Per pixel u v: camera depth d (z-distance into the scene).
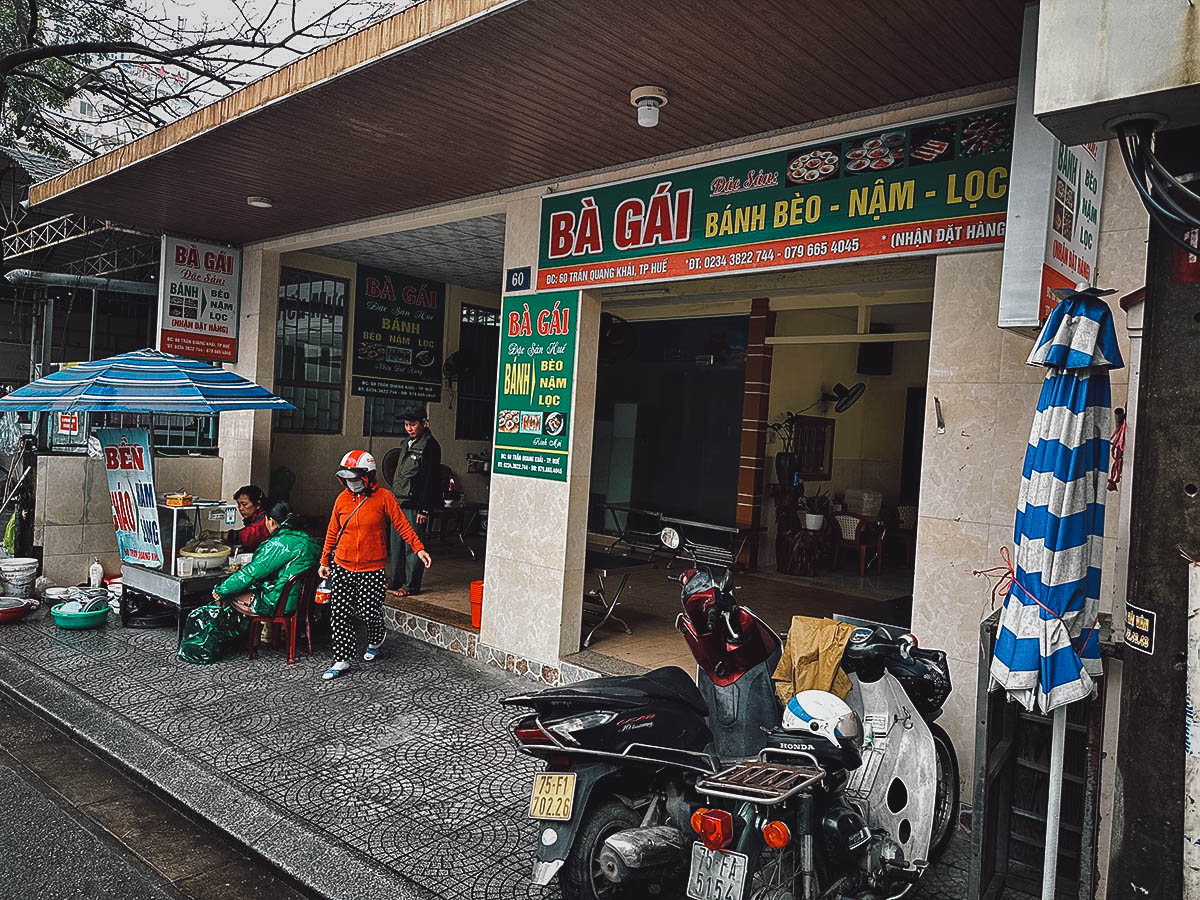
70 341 11.69
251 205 6.86
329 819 3.57
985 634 2.81
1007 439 3.69
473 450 12.12
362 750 4.31
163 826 3.58
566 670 5.34
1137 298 2.85
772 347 9.23
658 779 2.99
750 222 4.58
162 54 11.06
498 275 10.91
